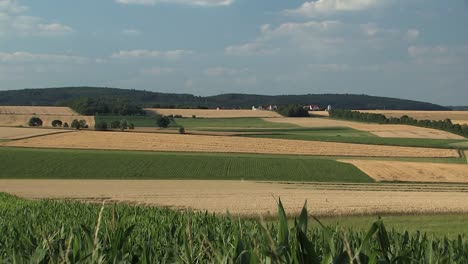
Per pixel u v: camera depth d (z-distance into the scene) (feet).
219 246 17.33
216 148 247.70
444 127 346.74
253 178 176.86
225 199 114.01
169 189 140.15
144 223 38.40
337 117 461.37
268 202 107.14
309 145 260.01
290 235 13.60
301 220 11.28
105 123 355.77
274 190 137.90
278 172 186.60
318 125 390.01
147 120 409.49
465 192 134.82
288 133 330.54
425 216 86.02
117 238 14.71
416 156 232.73
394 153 239.50
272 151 241.96
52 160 200.95
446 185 157.99
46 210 58.13
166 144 256.52
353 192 132.36
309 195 122.83
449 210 90.99
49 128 340.80
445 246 18.97
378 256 12.73
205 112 488.44
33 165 192.13
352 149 249.55
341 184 159.43
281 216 11.32
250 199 113.80
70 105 489.26
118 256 14.39
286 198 114.93
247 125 394.93
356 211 89.15
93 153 218.79
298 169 191.72
